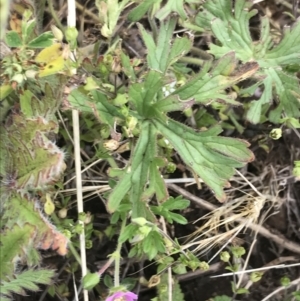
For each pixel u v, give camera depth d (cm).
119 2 20
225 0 20
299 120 22
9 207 16
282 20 24
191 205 22
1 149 16
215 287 22
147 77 17
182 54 18
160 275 20
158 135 19
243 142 17
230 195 22
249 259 22
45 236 15
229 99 18
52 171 15
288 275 22
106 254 21
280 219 23
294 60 20
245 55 20
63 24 22
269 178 23
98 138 20
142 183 17
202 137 18
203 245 20
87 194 21
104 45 22
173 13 19
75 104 17
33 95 17
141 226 17
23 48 16
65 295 21
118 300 17
